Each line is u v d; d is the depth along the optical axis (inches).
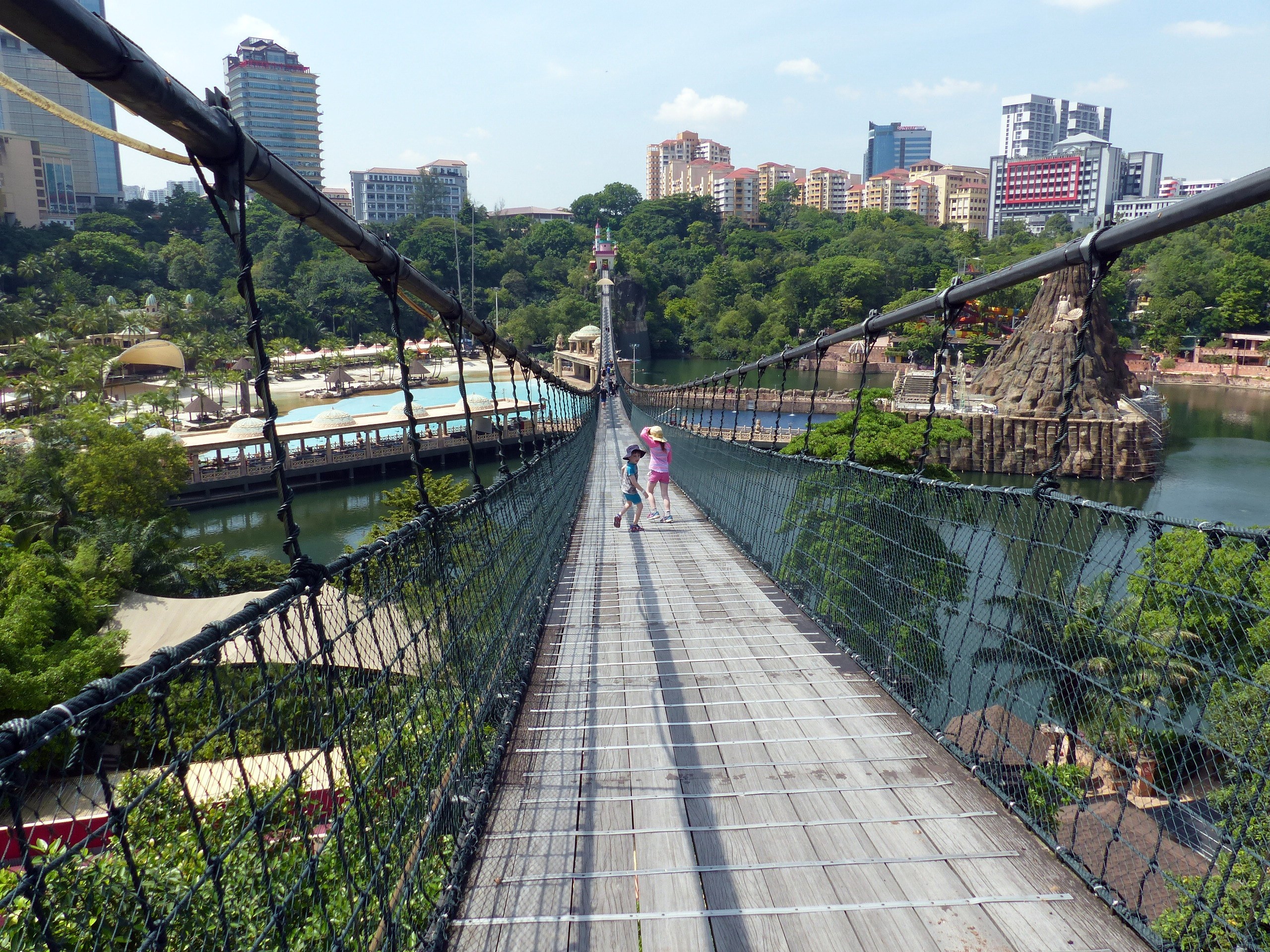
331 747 84.4
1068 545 126.9
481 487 178.9
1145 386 2534.5
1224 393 3061.0
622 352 4175.7
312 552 1363.2
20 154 4055.1
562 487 421.4
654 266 4990.2
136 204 4761.3
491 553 179.6
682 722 184.1
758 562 346.0
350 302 3937.0
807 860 129.9
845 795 149.9
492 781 153.7
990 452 1968.5
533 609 251.0
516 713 188.1
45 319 3031.5
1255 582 93.6
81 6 54.9
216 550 1062.4
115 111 5137.8
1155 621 106.9
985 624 152.5
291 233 4079.7
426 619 123.0
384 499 1072.8
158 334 3196.4
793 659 225.8
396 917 98.8
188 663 62.8
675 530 451.8
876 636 212.4
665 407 1056.8
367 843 88.8
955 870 126.5
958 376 2516.0
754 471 381.4
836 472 255.1
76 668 589.9
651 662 224.4
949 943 110.5
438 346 3503.9
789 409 2645.2
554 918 116.7
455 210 6151.6
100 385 2219.5
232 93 5664.4
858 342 4060.0
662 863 129.6
